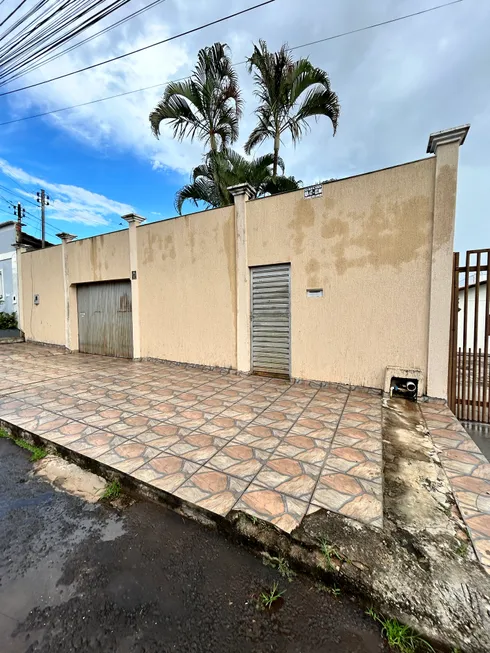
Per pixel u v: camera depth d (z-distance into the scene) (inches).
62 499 90.0
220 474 92.9
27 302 401.7
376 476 90.7
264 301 209.6
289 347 200.8
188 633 51.3
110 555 68.6
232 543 71.7
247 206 208.4
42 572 64.1
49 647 49.3
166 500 84.7
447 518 72.5
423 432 121.6
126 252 281.9
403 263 161.2
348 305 177.0
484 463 98.0
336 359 182.9
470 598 52.9
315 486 86.1
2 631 51.9
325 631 51.2
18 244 404.8
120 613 54.9
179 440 116.4
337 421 133.5
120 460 102.2
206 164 303.1
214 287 231.3
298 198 188.7
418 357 161.3
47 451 117.7
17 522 80.2
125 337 298.4
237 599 57.4
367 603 55.1
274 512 75.4
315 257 185.3
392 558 61.3
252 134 299.0
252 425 129.9
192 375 222.2
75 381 206.5
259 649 48.6
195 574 63.2
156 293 265.9
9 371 238.8
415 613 51.6
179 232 246.7
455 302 151.6
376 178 164.7
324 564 61.1
